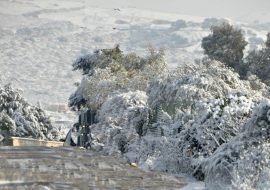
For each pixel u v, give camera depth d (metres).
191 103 55.62
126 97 64.69
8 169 20.97
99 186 20.41
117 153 59.62
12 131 112.56
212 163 30.38
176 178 24.31
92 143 64.69
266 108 31.58
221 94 56.72
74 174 21.33
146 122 59.44
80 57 95.38
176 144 38.00
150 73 79.25
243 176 28.38
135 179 22.08
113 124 63.47
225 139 38.25
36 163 22.31
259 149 29.91
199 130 38.34
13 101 117.38
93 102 79.44
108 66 90.00
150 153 49.97
